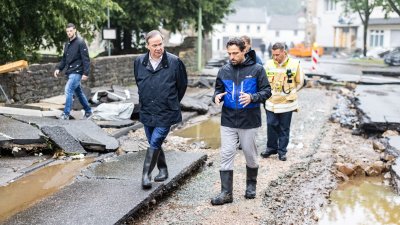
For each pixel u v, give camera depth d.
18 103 10.88
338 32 57.09
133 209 5.33
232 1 26.81
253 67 5.71
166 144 9.28
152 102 5.78
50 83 12.15
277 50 7.74
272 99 7.96
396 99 14.02
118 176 6.49
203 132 10.73
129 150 8.32
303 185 6.93
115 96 11.96
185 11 24.66
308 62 37.41
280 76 7.86
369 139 10.06
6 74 10.83
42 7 14.40
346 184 7.22
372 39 52.16
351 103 14.84
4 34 15.11
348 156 8.46
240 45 5.62
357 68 30.17
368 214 6.05
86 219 5.03
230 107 5.81
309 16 65.75
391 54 33.94
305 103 15.05
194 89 17.44
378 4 35.22
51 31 15.77
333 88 18.89
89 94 11.96
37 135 7.76
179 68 5.82
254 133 5.89
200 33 25.44
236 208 5.89
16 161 7.25
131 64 16.94
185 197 6.27
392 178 7.29
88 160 7.54
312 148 9.03
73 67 9.56
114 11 21.91
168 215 5.66
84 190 5.91
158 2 22.47
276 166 7.73
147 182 5.90
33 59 16.48
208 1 24.83
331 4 57.72
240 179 7.02
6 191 6.13
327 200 6.43
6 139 7.36
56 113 10.02
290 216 5.76
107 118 10.39
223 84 5.84
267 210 5.85
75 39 9.55
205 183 6.84
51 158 7.53
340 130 10.88
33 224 4.92
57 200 5.57
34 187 6.29
